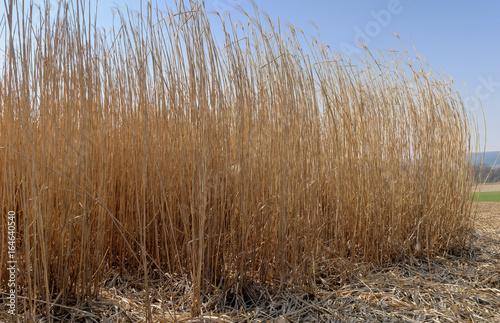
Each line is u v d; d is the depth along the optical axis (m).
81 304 1.51
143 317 1.49
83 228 1.45
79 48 1.43
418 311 1.69
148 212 1.95
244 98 1.75
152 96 1.79
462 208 2.75
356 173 2.33
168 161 1.75
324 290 1.88
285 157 1.75
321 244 2.05
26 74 1.32
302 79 1.95
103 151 1.60
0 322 1.30
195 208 1.69
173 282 1.83
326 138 2.26
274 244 1.83
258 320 1.51
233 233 1.71
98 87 1.63
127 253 1.98
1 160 1.51
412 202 2.58
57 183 1.44
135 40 1.72
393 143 2.53
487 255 2.66
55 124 1.39
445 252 2.59
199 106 1.59
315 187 1.91
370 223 2.31
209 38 1.63
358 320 1.59
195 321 1.46
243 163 1.67
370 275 2.13
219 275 1.77
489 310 1.74
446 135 2.76
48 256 1.45
